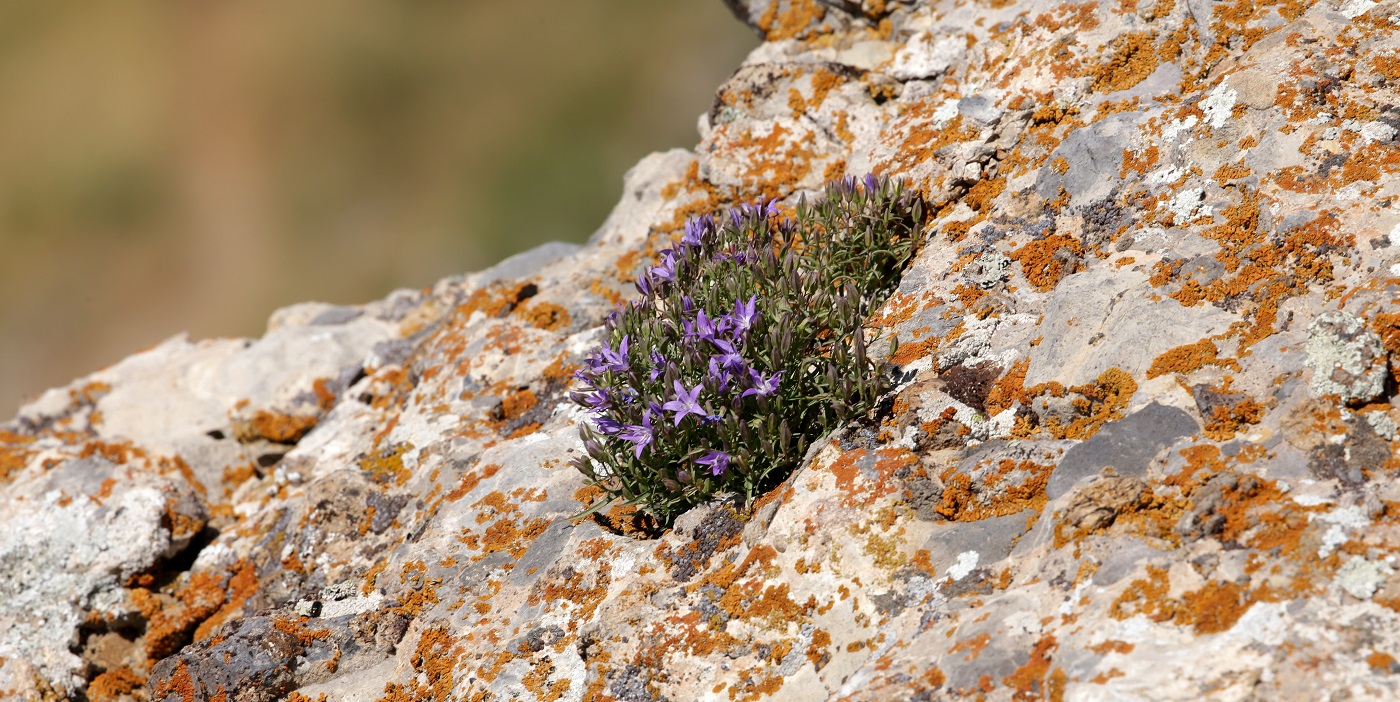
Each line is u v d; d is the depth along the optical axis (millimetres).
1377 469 4336
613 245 8492
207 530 7445
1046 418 5172
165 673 5691
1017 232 6109
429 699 5379
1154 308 5270
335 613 6023
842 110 7828
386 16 29141
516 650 5320
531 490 6176
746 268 6070
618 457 5793
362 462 7027
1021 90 6777
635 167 9156
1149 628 4043
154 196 28156
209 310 26703
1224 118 5855
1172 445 4758
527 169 26703
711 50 26438
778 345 5363
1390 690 3572
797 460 5457
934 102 7180
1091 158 6129
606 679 4961
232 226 27516
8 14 30812
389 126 28109
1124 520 4504
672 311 5812
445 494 6461
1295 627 3840
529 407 7051
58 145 28547
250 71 28969
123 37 29922
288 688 5684
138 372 9203
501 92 27484
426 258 26281
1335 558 3996
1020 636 4270
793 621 4828
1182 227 5613
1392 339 4637
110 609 6926
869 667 4473
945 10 8008
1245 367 4895
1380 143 5375
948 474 5055
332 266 26781
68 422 8680
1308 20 6066
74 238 27781
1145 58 6523
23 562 7055
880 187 6562
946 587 4672
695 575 5289
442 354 7727
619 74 26891
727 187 7758
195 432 8305
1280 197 5391
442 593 5855
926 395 5387
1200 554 4219
